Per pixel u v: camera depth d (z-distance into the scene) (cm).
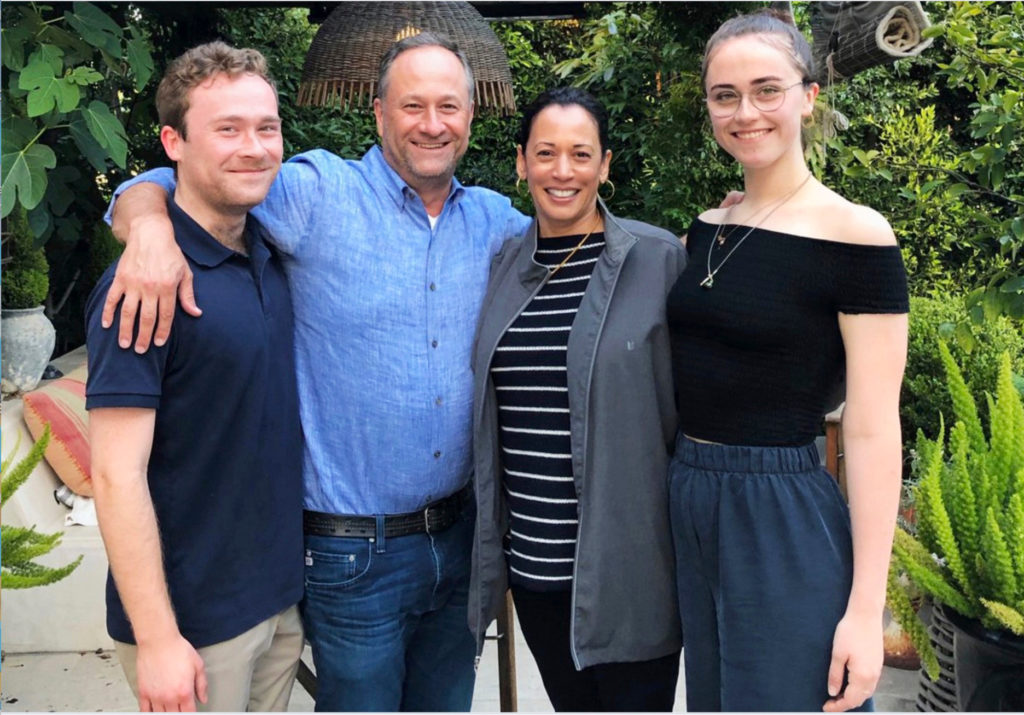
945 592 207
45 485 311
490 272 192
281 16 592
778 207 158
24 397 312
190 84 156
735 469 156
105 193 464
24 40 269
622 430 170
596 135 176
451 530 195
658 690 183
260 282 169
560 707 192
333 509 182
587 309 172
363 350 179
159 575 154
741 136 155
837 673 149
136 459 151
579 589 173
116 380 148
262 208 174
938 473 214
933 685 246
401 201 183
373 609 185
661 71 397
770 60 151
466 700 214
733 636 154
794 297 150
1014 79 259
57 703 267
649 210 416
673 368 170
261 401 166
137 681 168
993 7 289
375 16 278
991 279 254
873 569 148
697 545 162
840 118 254
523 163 185
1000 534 195
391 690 192
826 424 266
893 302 145
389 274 180
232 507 164
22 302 330
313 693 219
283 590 175
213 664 166
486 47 284
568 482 176
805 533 152
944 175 308
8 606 294
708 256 162
